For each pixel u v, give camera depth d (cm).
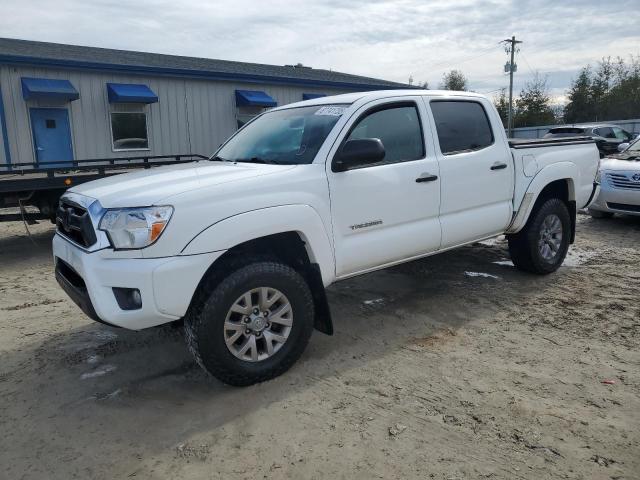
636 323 438
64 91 1411
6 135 1395
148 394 337
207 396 332
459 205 458
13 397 336
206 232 307
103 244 307
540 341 405
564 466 258
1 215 757
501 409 309
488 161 479
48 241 854
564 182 576
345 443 279
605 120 5066
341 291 534
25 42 1809
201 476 257
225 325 322
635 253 678
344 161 365
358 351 393
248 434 290
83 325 459
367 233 395
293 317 350
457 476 252
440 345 401
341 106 406
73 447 283
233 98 1828
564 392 327
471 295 514
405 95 434
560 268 605
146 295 295
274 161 389
